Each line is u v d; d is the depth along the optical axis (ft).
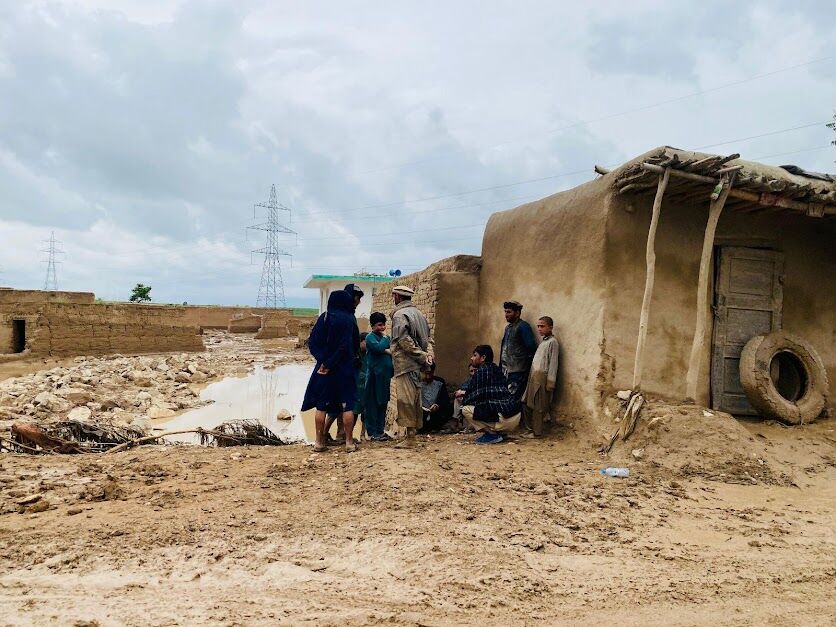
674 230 25.71
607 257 24.45
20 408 41.60
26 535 13.23
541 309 28.84
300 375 75.41
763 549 13.97
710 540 14.48
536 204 30.91
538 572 12.16
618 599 11.24
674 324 25.49
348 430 23.06
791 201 23.75
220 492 16.94
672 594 11.54
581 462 21.48
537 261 29.58
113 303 102.06
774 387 25.55
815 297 28.12
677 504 17.12
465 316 35.81
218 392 59.82
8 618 9.53
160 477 18.70
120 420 40.24
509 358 27.91
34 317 80.79
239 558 12.25
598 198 25.25
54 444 23.72
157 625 9.50
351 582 11.40
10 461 20.68
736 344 26.58
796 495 18.51
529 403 25.70
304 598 10.69
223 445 26.81
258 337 146.00
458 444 24.47
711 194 23.67
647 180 23.09
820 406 25.55
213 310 160.66
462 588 11.29
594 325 24.58
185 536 13.34
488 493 17.26
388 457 21.04
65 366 72.02
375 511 15.26
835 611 11.14
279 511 15.26
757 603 11.34
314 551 12.73
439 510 15.43
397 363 24.76
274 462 21.01
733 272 26.66
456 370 35.45
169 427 41.27
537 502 16.63
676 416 21.63
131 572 11.45
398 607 10.50
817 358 25.98
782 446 22.38
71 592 10.58
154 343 98.43
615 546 13.83
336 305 23.44
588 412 24.38
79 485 17.08
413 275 42.19
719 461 20.22
